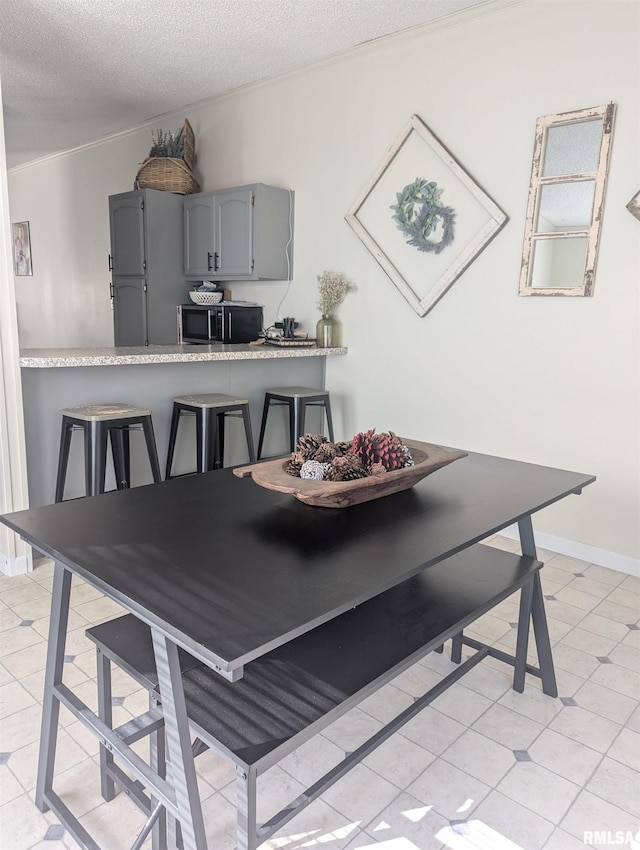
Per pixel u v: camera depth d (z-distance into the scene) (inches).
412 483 70.9
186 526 57.5
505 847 56.9
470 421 138.6
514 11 120.3
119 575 46.3
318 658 55.6
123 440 129.3
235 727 46.1
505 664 86.7
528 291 123.9
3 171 99.2
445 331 140.1
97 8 124.7
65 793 62.1
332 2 122.6
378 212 148.9
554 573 117.7
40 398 115.6
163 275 185.6
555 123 116.5
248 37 139.0
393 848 56.5
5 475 106.3
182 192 185.0
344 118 152.9
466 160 131.3
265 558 50.6
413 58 137.3
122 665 52.6
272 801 61.4
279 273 171.2
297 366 163.5
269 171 174.2
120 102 186.7
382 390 155.3
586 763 68.0
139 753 67.7
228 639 38.0
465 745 70.4
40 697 76.4
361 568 49.3
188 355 127.0
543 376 125.4
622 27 107.6
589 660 88.2
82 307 263.6
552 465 126.6
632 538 117.3
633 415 114.6
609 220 112.7
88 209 247.8
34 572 111.6
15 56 150.0
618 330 114.2
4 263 101.3
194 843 43.5
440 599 66.7
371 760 67.6
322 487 61.2
